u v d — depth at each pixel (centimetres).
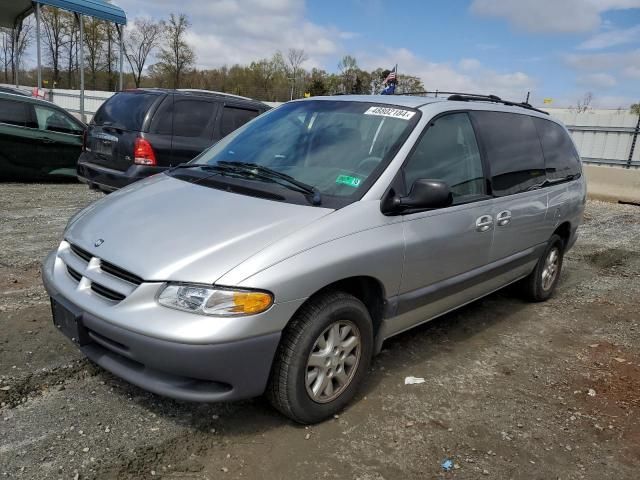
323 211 301
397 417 320
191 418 299
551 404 352
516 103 507
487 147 423
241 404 317
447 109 394
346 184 327
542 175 502
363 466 273
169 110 726
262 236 276
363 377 327
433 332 457
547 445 306
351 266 293
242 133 419
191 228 285
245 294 254
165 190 341
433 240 352
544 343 454
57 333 381
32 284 472
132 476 251
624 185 1373
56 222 693
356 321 310
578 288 627
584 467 289
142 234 286
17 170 953
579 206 575
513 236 451
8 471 245
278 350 280
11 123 936
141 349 255
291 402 286
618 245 868
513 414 336
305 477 261
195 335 247
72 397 308
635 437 321
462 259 389
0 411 288
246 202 309
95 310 270
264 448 280
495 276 445
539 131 518
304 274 271
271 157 371
